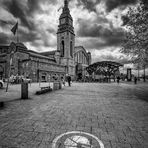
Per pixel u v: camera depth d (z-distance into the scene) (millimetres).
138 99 8445
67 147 2609
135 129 3582
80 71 76438
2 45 51312
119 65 41312
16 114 4832
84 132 3342
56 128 3570
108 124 3941
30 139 2922
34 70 40969
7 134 3164
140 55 10023
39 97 8875
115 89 15602
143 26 9078
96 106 6344
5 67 43188
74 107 6086
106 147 2646
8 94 10180
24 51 43812
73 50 74688
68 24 72000
